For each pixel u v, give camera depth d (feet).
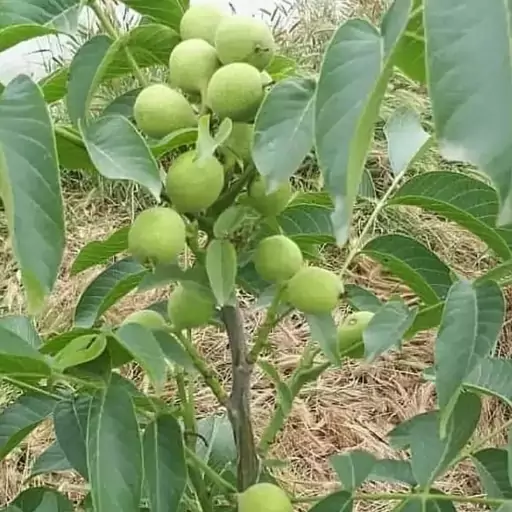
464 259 9.34
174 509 2.81
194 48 2.76
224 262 2.77
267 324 3.10
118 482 2.52
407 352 8.63
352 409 8.21
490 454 3.25
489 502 3.02
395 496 3.10
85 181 9.92
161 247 2.71
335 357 3.07
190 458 3.23
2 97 2.18
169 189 2.69
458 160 1.53
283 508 3.06
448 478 7.56
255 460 3.25
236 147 2.76
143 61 3.00
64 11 2.84
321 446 7.91
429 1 1.54
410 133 3.61
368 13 11.71
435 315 3.34
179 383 3.36
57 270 2.14
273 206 2.88
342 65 2.03
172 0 2.86
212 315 3.13
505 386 3.11
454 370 2.45
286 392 3.25
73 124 2.78
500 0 1.52
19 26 2.69
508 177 1.49
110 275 3.62
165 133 2.73
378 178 9.62
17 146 2.15
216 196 2.72
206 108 2.76
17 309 8.56
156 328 3.05
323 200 3.37
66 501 3.12
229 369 8.23
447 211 3.39
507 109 1.49
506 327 8.63
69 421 2.94
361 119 1.71
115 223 9.61
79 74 2.81
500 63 1.50
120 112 3.22
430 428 3.17
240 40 2.69
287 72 3.13
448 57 1.52
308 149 2.42
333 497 3.11
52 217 2.14
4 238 9.21
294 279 3.02
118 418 2.58
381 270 9.16
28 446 7.45
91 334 2.68
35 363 2.53
